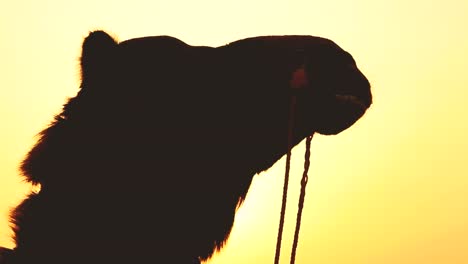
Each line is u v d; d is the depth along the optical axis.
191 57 3.00
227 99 2.96
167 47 3.01
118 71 2.93
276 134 3.00
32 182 2.83
